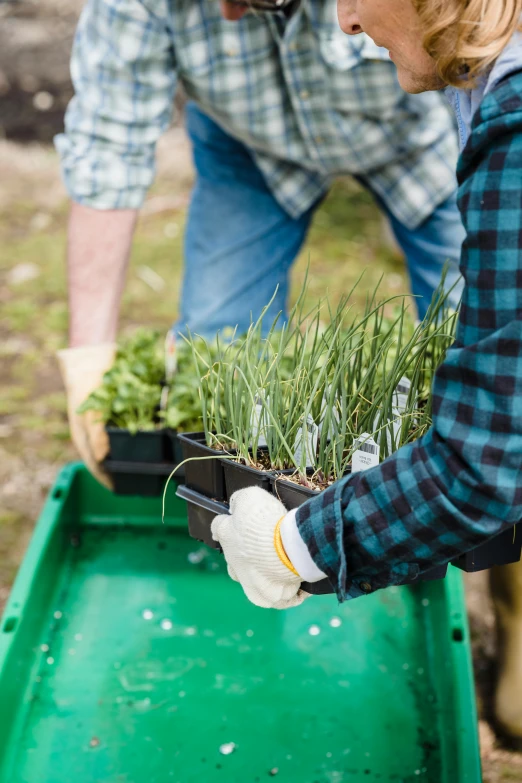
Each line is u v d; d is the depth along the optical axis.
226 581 2.28
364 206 5.45
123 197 2.25
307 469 1.49
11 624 1.83
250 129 2.37
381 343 1.60
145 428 2.14
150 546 2.40
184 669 1.98
